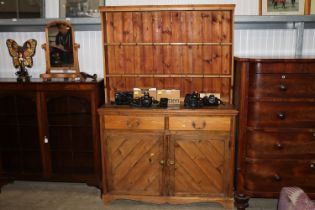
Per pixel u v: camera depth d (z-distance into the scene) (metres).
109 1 2.70
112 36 2.53
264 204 2.43
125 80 2.60
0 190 2.63
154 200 2.37
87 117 2.50
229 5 2.27
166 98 2.35
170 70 2.55
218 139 2.24
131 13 2.47
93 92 2.39
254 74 2.12
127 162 2.34
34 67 2.88
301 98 2.12
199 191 2.34
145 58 2.54
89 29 2.75
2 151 2.62
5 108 2.54
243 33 2.69
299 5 2.55
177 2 2.67
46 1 2.73
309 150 2.19
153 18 2.47
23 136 2.58
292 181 2.24
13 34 2.84
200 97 2.44
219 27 2.45
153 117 2.24
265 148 2.21
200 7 2.28
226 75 2.45
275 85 2.11
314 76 2.08
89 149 2.55
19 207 2.38
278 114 2.15
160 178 2.34
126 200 2.49
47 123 2.50
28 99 2.49
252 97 2.15
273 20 2.45
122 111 2.24
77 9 2.71
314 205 1.18
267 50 2.71
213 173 2.30
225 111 2.17
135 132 2.28
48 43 2.60
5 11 2.75
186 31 2.48
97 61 2.83
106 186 2.40
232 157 2.26
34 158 2.62
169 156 2.29
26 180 2.62
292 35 2.67
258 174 2.25
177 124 2.24
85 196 2.57
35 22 2.58
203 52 2.50
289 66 2.08
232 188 2.31
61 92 2.42
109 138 2.32
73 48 2.59
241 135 2.21
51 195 2.59
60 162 2.61
